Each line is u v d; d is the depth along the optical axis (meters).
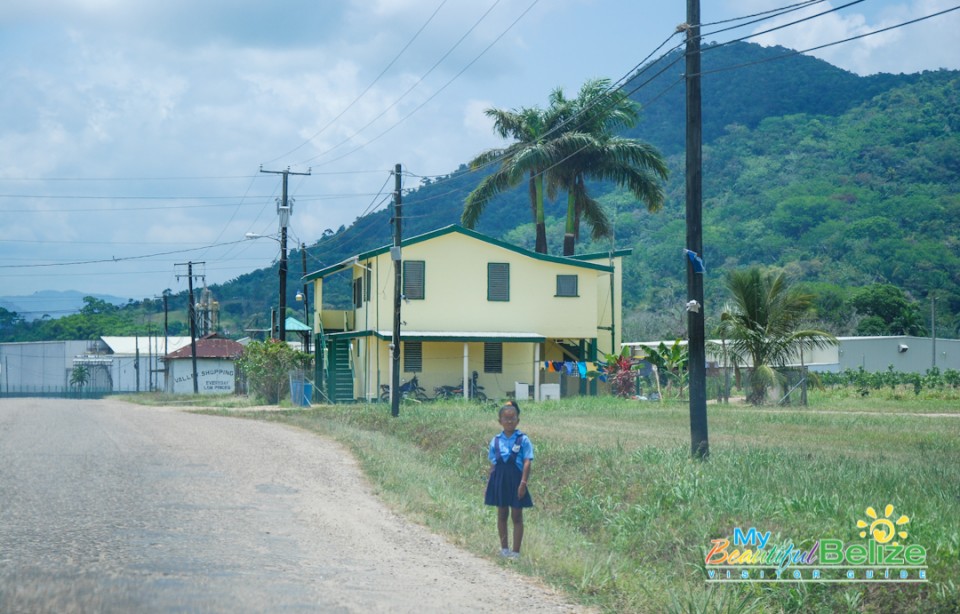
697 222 16.72
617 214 138.00
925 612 8.35
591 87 45.34
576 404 34.12
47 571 8.25
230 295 132.12
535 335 39.50
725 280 39.00
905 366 64.31
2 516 11.01
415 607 8.01
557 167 45.78
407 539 11.46
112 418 28.48
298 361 43.38
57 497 12.54
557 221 130.88
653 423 24.92
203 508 12.40
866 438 20.36
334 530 11.60
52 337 122.94
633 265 116.25
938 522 10.17
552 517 13.62
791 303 37.72
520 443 10.70
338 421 29.53
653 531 11.56
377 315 38.34
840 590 8.97
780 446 18.12
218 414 33.91
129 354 93.75
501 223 140.12
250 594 7.88
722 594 9.27
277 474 16.42
